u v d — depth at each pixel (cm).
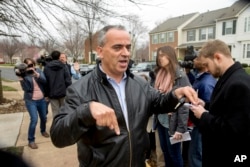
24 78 422
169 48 279
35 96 427
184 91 151
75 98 147
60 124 128
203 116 183
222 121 169
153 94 173
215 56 186
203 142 191
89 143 146
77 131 121
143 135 158
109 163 144
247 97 159
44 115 469
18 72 421
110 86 153
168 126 284
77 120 118
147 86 174
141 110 159
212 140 180
